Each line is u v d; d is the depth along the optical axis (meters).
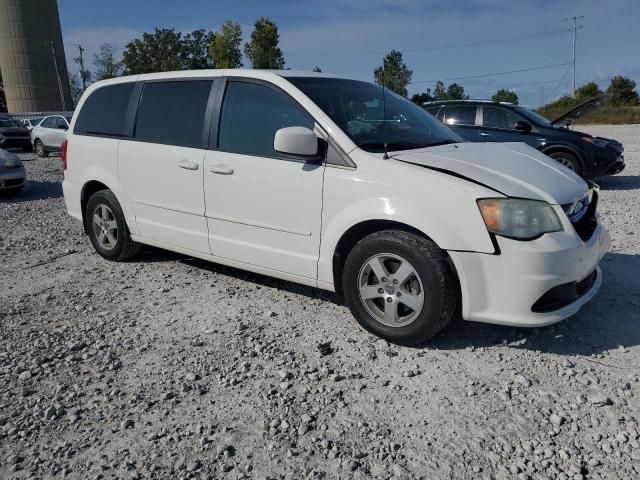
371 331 3.74
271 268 4.21
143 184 5.01
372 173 3.59
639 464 2.49
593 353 3.50
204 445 2.69
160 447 2.69
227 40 60.84
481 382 3.19
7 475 2.52
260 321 4.10
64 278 5.23
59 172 14.55
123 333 3.96
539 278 3.22
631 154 16.61
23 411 3.01
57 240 6.75
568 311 3.40
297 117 3.99
